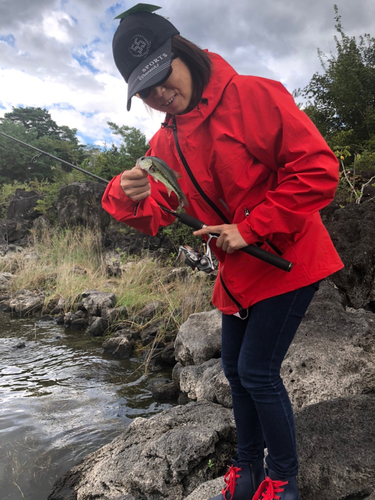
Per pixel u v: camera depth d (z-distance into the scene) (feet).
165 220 6.53
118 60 5.31
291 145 4.62
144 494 7.11
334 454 6.27
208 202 5.42
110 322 18.74
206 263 5.66
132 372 13.91
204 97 5.00
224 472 7.64
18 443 9.39
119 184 5.82
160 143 6.05
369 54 35.19
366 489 5.78
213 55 5.27
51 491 7.70
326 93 34.58
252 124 4.81
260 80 4.89
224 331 5.82
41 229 36.42
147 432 8.32
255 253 4.81
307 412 7.27
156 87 5.06
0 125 114.32
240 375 5.21
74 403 11.50
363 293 12.57
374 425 6.66
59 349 16.34
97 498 7.32
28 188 48.91
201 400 10.09
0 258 32.42
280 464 5.15
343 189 19.30
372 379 8.86
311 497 6.01
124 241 30.42
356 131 32.40
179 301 18.99
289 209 4.56
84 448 9.18
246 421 5.65
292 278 4.94
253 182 5.00
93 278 25.45
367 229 13.48
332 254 5.21
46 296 23.82
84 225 33.58
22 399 11.75
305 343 9.79
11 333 18.60
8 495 7.66
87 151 81.56
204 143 5.17
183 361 12.89
